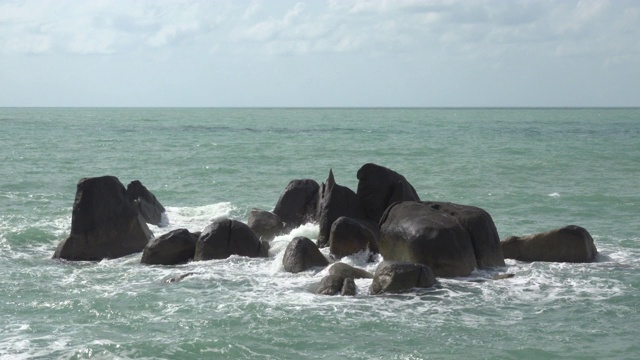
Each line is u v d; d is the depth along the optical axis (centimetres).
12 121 14175
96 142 7556
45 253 2327
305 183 2600
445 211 2141
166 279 1939
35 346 1450
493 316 1653
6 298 1781
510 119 17562
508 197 3612
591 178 4438
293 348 1462
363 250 2138
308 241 2062
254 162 5341
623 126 12638
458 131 10631
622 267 2098
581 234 2175
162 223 2750
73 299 1766
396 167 5044
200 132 9988
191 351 1439
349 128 11581
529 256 2178
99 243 2248
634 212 3166
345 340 1503
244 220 2886
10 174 4416
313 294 1803
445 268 1956
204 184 4078
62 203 3344
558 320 1631
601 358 1416
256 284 1897
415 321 1612
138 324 1588
